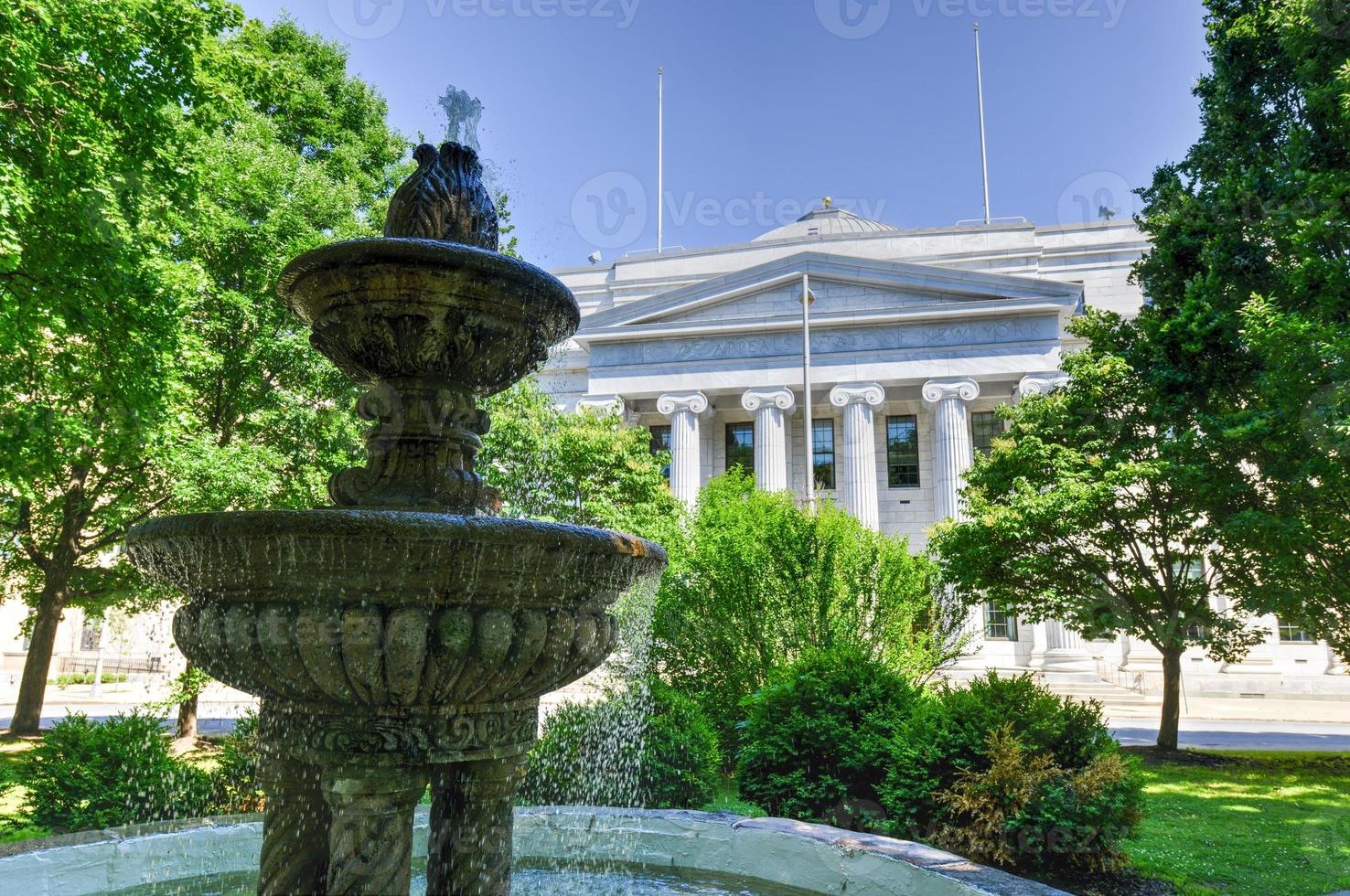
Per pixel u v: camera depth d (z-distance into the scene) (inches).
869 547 596.7
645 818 266.7
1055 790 293.9
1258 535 572.1
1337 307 476.7
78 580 727.7
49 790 340.5
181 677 575.5
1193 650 1429.6
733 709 536.4
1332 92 471.5
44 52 364.8
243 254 598.5
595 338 1642.5
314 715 156.7
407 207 186.2
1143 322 695.1
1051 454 739.4
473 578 146.8
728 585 565.6
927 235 1710.1
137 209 434.9
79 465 623.5
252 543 142.0
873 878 217.6
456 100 244.4
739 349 1601.9
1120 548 715.4
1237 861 329.1
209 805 355.6
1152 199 712.4
